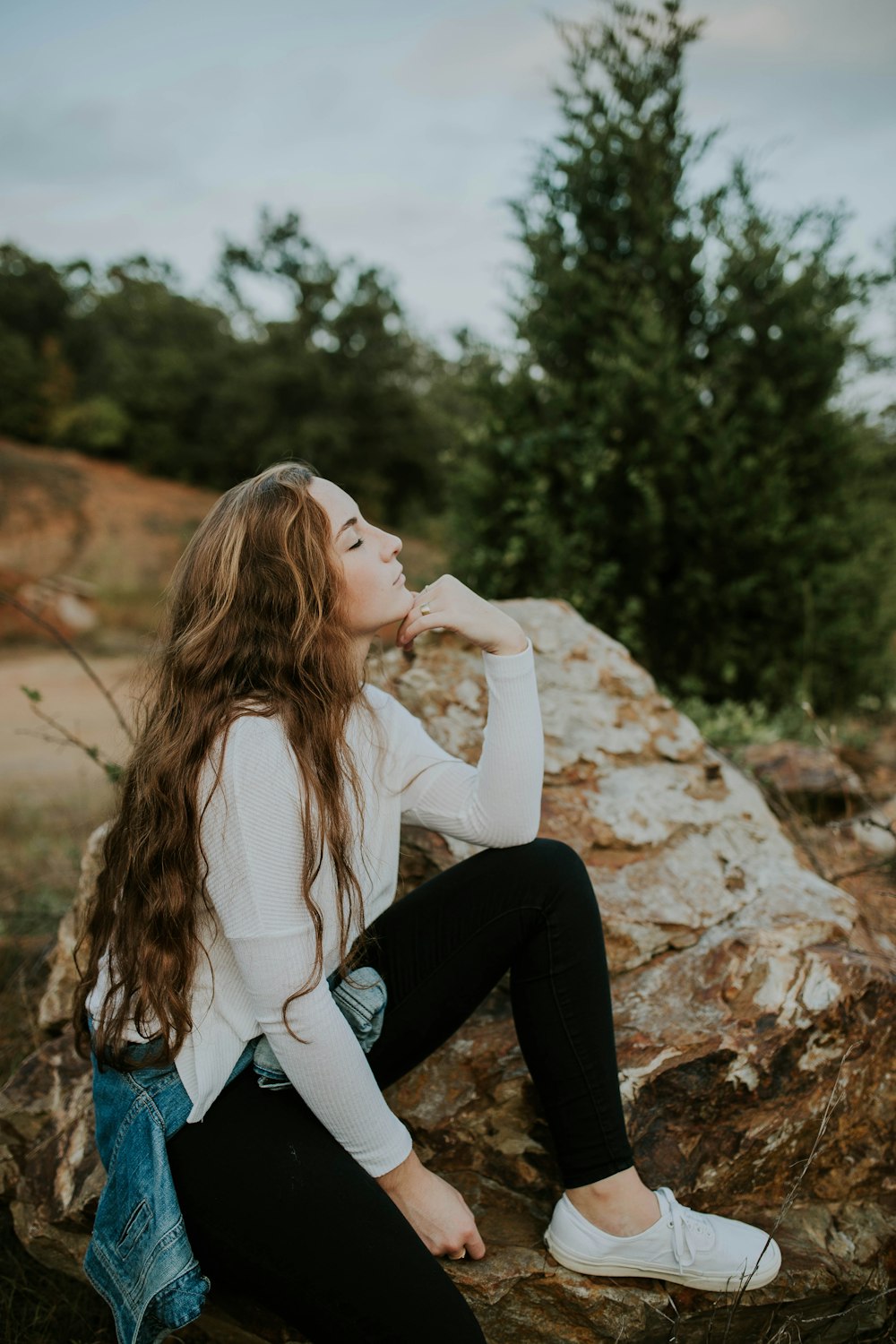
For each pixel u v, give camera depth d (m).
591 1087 1.64
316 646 1.57
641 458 4.61
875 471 5.26
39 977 2.93
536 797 1.75
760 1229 1.75
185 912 1.46
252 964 1.42
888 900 2.89
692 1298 1.66
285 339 22.52
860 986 1.97
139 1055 1.48
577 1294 1.62
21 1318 1.87
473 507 4.91
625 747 2.61
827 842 3.24
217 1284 1.64
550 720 2.61
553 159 4.98
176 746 1.48
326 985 1.50
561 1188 1.82
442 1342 1.34
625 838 2.35
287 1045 1.42
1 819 5.06
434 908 1.74
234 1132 1.43
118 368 23.89
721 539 4.59
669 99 4.85
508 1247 1.69
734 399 4.85
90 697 9.67
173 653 1.58
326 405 22.22
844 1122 1.91
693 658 4.77
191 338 25.69
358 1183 1.41
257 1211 1.38
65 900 3.57
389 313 22.58
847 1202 1.91
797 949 2.04
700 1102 1.84
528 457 4.68
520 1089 1.86
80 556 14.93
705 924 2.19
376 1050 1.71
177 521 16.98
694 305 4.98
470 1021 2.04
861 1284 1.75
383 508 22.50
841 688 4.96
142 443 22.28
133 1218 1.41
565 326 4.84
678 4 4.67
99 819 3.86
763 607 4.68
